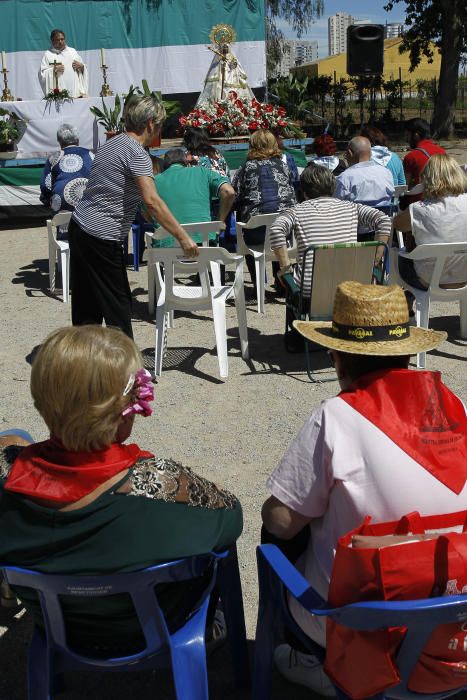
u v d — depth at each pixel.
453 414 2.01
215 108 11.22
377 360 2.06
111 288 5.26
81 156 7.73
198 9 14.52
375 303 2.16
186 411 4.83
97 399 1.82
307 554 2.21
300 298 5.23
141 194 4.99
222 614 2.62
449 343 5.87
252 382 5.26
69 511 1.85
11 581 1.97
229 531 2.03
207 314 6.88
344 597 1.81
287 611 2.17
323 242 5.35
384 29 14.80
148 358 5.80
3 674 2.65
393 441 1.93
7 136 11.70
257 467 4.09
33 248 10.32
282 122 11.31
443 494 1.92
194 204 6.30
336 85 27.72
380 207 6.84
